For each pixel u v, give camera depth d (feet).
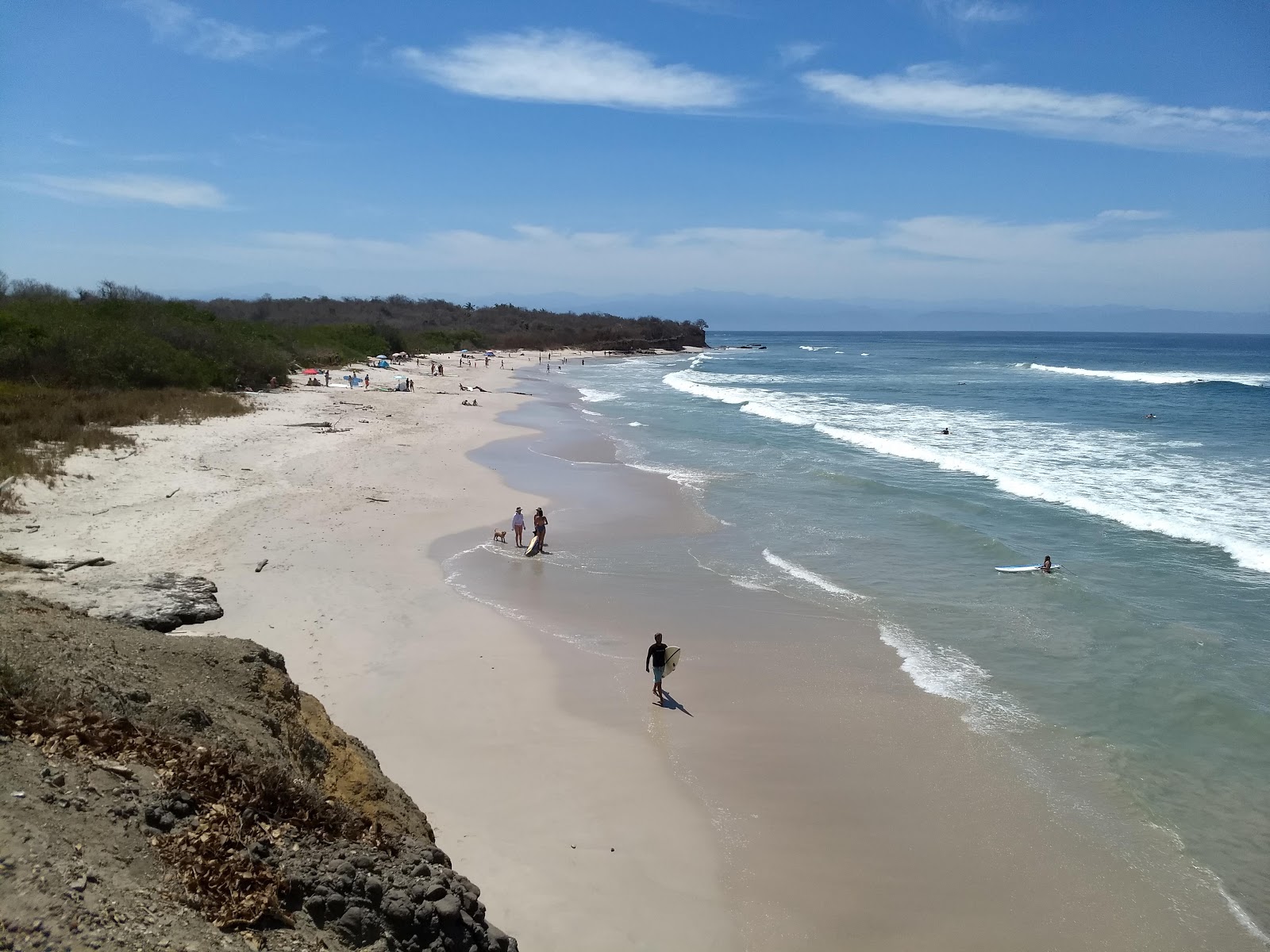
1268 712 38.65
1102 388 207.62
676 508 77.51
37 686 18.45
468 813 30.12
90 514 58.49
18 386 102.68
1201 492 82.64
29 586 38.68
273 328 203.51
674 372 276.00
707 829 30.22
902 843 29.78
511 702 38.75
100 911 13.23
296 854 17.17
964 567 60.18
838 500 80.79
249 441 92.02
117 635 24.07
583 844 28.89
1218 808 31.78
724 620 50.14
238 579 49.65
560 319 490.08
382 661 41.73
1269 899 27.12
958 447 111.65
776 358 406.21
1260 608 51.98
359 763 23.84
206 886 14.94
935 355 437.99
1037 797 32.50
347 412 125.49
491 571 57.57
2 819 14.24
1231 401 170.40
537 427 129.49
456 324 416.46
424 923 16.90
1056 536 68.18
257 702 23.15
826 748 35.99
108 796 15.99
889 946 25.04
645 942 24.61
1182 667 43.37
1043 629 48.73
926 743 36.47
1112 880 27.96
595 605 52.21
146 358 121.08
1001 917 26.27
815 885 27.58
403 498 74.90
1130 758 35.12
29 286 179.22
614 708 38.99
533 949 23.93
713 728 37.47
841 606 52.60
